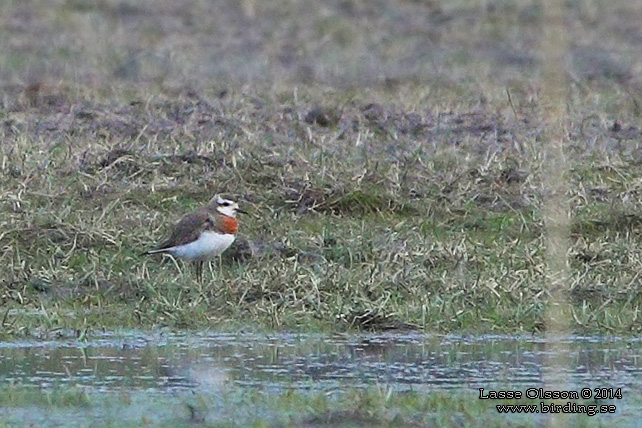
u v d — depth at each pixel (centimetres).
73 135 2333
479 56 3130
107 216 2008
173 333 1706
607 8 3528
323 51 3155
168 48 3111
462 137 2405
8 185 2084
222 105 2542
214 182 2133
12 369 1545
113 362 1579
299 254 1930
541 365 1595
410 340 1694
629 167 2264
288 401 1422
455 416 1398
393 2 3619
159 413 1393
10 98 2569
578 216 2064
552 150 2238
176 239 1880
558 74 2317
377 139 2364
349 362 1595
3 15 3347
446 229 2044
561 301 1769
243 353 1627
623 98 2702
